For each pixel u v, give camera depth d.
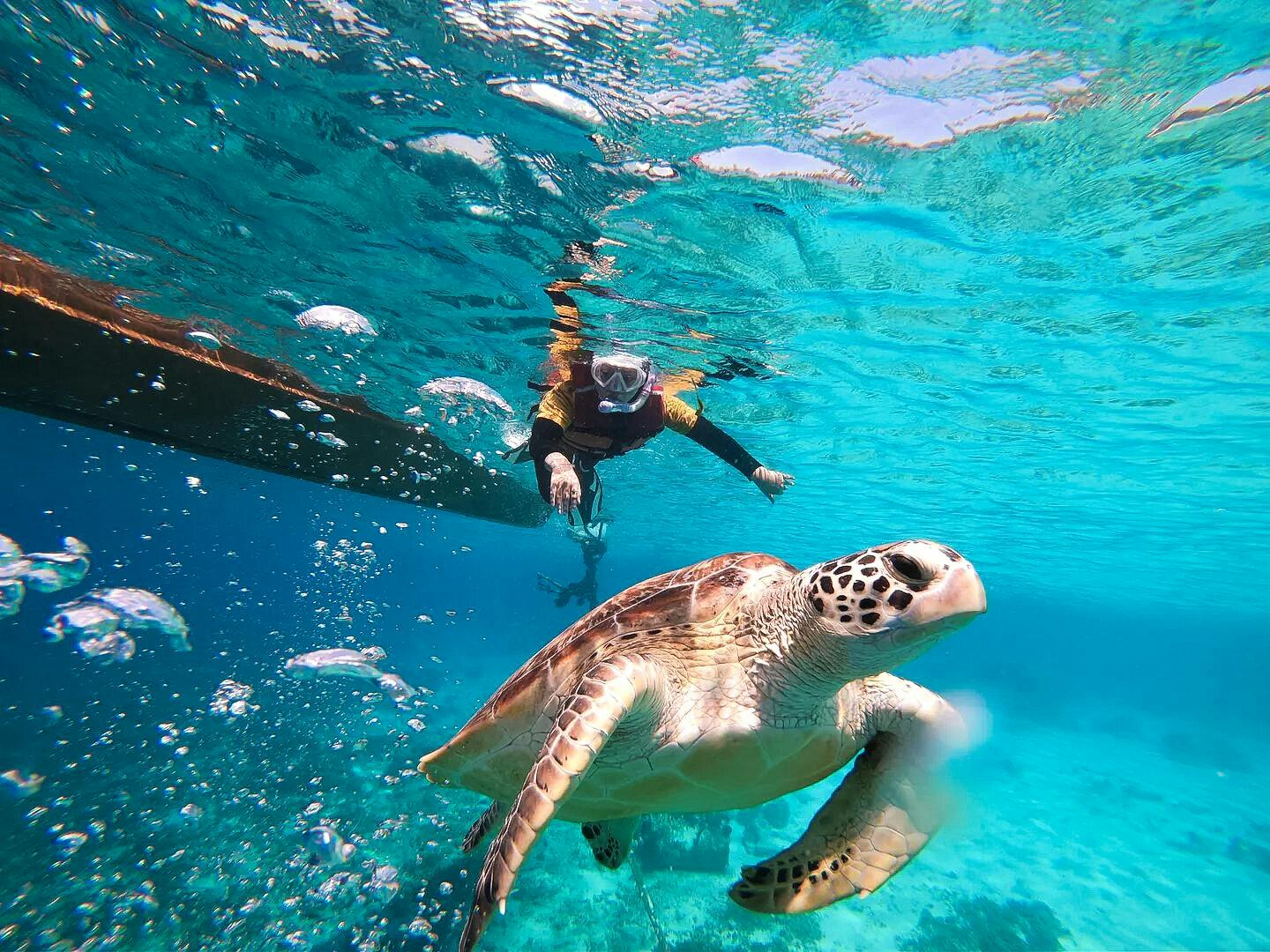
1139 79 1.57
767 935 3.01
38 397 1.65
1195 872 4.34
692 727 0.99
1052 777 6.75
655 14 1.48
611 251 2.31
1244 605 11.08
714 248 2.28
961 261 2.32
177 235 2.35
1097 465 4.43
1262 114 1.62
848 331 2.95
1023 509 6.00
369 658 4.58
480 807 3.89
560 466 1.55
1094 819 5.43
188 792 3.69
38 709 5.25
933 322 2.80
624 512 8.55
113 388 1.76
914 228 2.15
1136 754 8.60
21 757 4.04
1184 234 2.07
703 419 1.99
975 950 3.09
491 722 1.06
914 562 0.88
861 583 0.89
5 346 1.54
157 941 2.33
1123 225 2.05
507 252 2.37
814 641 0.95
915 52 1.54
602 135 1.79
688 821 3.82
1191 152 1.76
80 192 2.13
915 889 3.72
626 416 1.98
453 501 3.33
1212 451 3.90
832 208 2.06
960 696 1.08
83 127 1.87
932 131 1.75
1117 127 1.70
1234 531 5.79
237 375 2.06
